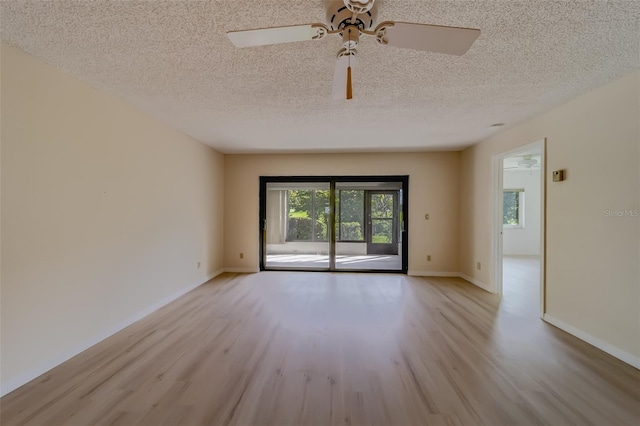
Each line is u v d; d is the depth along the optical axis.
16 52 1.92
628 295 2.28
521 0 1.46
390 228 5.93
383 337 2.73
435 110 3.08
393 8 1.54
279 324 3.03
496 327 2.97
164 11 1.56
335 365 2.24
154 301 3.41
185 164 4.10
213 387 1.96
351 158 5.39
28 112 2.00
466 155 4.97
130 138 2.99
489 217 4.27
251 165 5.51
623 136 2.31
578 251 2.72
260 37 1.43
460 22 1.65
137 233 3.11
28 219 2.01
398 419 1.67
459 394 1.90
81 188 2.42
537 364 2.26
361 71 2.22
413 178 5.30
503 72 2.24
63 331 2.27
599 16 1.58
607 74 2.27
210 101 2.84
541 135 3.20
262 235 5.62
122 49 1.94
